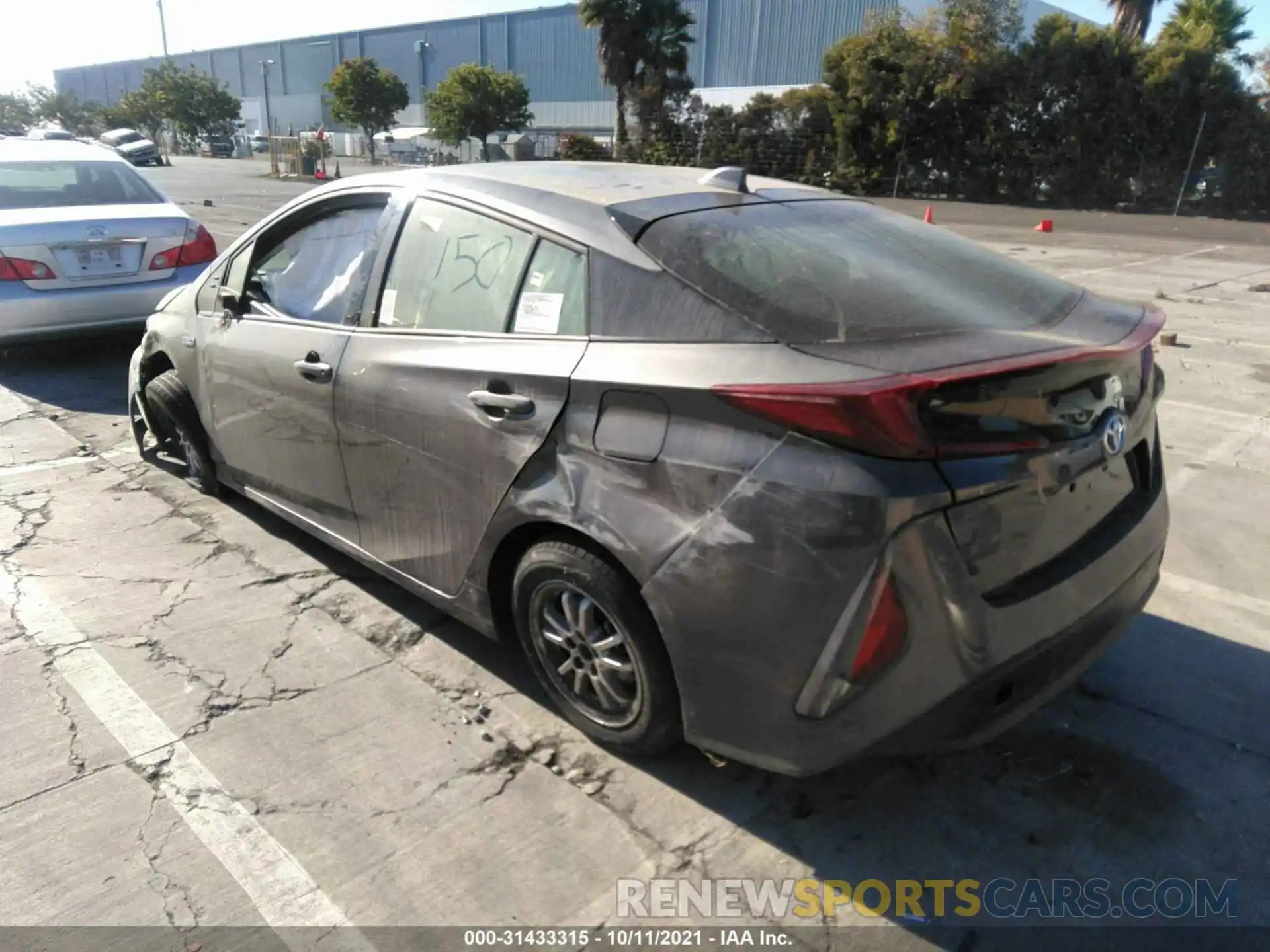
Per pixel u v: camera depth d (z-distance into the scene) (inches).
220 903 89.3
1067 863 95.9
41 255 257.3
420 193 129.3
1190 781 107.7
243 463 162.6
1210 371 289.3
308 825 99.2
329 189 145.4
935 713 85.4
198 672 126.9
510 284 112.5
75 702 119.7
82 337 270.7
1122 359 94.3
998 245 678.5
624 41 1418.6
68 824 98.7
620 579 98.0
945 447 80.3
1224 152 1140.5
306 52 3198.8
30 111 2945.4
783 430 83.7
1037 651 91.0
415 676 127.0
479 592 117.3
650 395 92.9
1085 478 95.0
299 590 150.4
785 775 91.2
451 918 88.0
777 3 1956.2
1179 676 127.7
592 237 105.6
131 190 300.7
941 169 1291.8
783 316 91.4
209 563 159.0
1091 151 1200.2
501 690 124.0
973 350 86.4
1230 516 180.2
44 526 172.9
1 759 108.6
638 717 103.1
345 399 128.8
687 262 98.6
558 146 1555.1
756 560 85.1
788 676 86.2
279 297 150.0
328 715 118.0
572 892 91.1
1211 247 684.1
